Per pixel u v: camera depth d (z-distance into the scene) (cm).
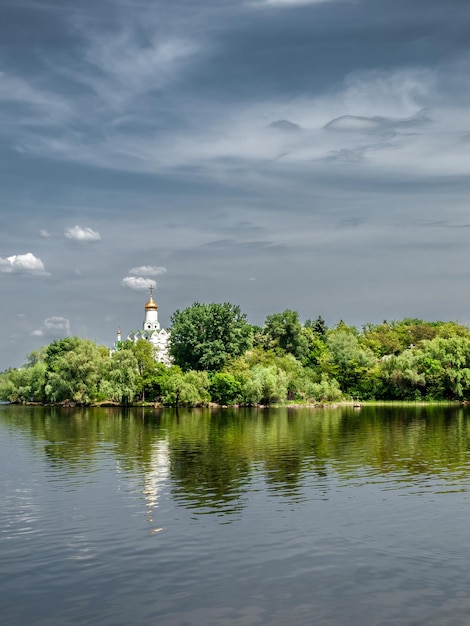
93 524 3731
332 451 6631
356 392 16575
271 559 3111
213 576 2898
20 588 2792
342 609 2547
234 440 7681
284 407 14850
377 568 2983
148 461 6009
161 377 15438
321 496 4416
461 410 13225
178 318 17800
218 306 17312
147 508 4103
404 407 14488
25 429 9262
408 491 4566
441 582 2811
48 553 3225
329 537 3453
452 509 4034
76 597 2694
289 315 19900
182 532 3559
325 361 17500
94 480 5050
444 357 15988
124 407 15150
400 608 2552
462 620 2444
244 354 17600
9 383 18300
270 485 4806
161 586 2795
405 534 3503
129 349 15812
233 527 3650
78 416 12031
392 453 6462
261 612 2528
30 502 4288
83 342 16288
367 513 3944
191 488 4706
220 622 2447
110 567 3023
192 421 10600
